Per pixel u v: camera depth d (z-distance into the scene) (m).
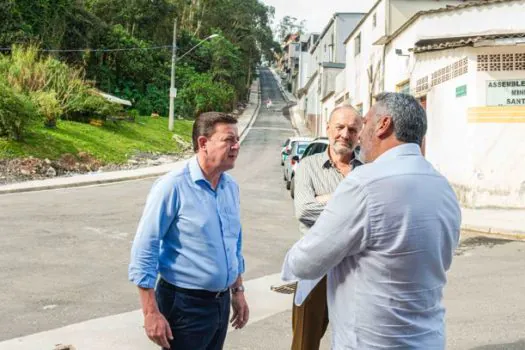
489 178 14.03
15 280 6.75
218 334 3.11
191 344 2.94
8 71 26.27
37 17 34.38
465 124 14.38
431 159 16.47
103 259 8.00
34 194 15.55
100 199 14.61
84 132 25.97
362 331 2.13
